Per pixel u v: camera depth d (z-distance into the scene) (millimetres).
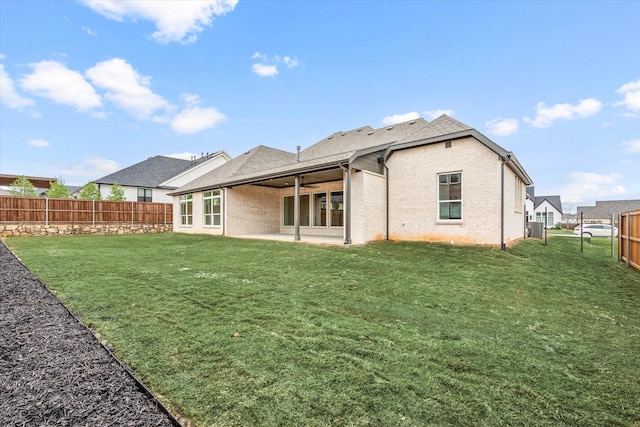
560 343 3520
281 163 16641
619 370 2938
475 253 8961
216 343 3279
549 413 2268
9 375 2617
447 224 10602
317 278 6395
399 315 4316
